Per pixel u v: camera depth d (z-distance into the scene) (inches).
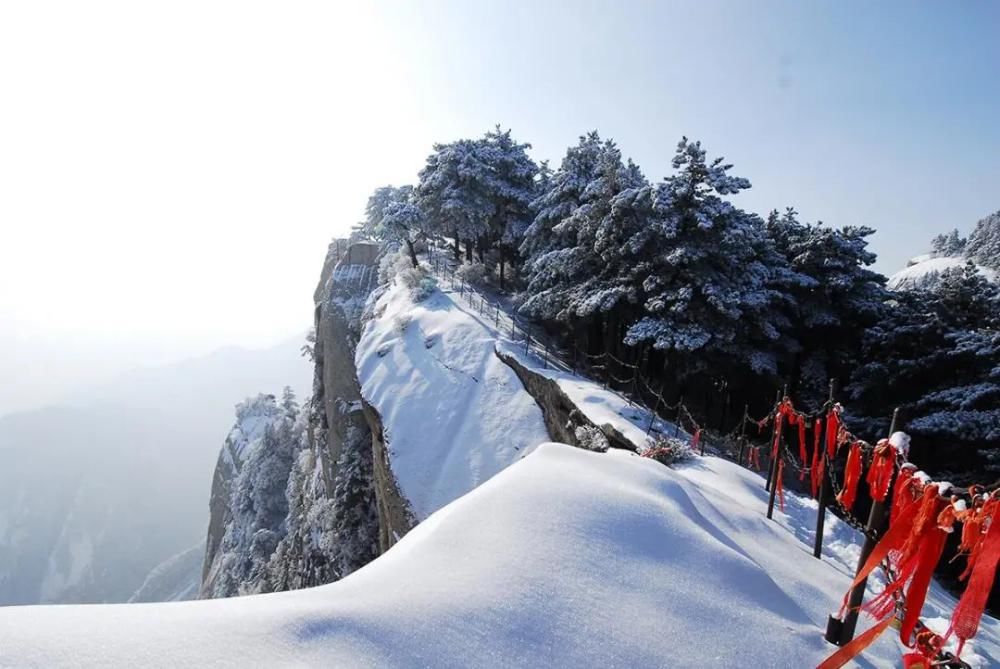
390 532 840.3
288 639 123.2
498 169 1504.7
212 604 139.6
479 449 831.1
